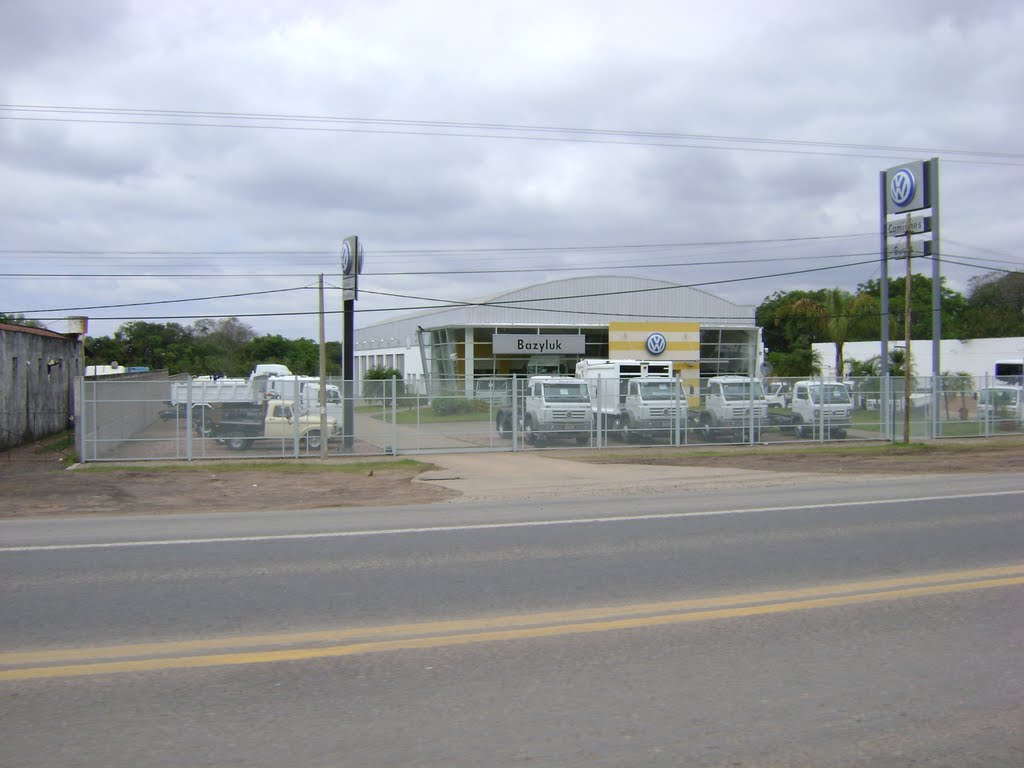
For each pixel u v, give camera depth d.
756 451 26.88
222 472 21.17
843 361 55.47
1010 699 5.15
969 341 54.53
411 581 8.20
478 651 6.06
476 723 4.79
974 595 7.55
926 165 34.84
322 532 11.11
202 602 7.43
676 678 5.50
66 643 6.27
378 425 26.92
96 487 17.70
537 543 10.17
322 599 7.52
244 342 91.56
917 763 4.32
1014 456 24.50
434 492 16.53
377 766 4.28
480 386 43.97
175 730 4.72
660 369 36.44
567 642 6.26
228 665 5.79
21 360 29.80
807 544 9.99
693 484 17.44
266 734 4.66
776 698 5.16
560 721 4.82
